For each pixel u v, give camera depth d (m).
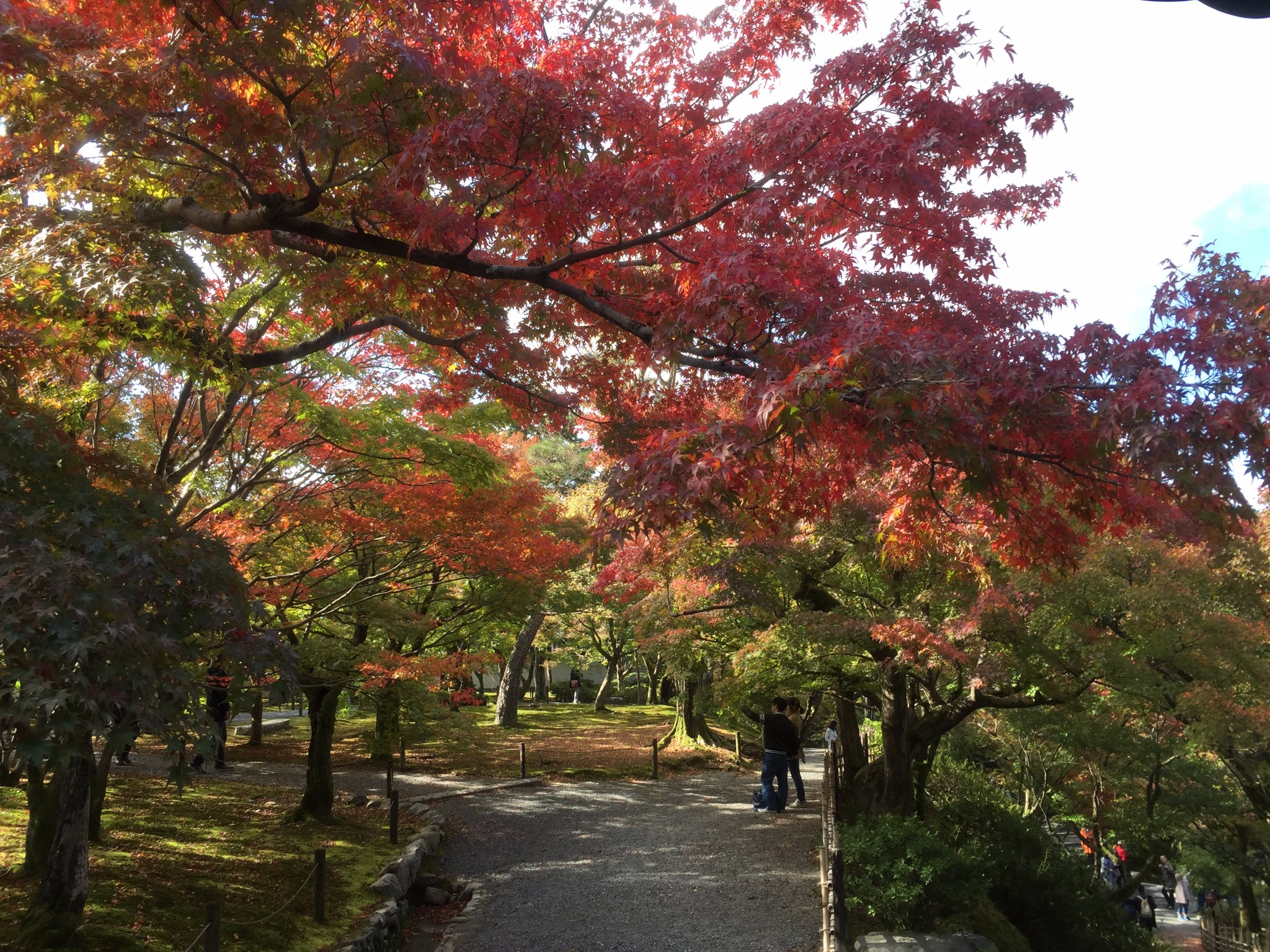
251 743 21.53
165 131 6.30
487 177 6.38
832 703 25.33
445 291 8.14
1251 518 4.46
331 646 11.45
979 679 10.00
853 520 10.73
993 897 12.23
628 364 9.37
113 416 10.27
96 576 4.17
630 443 8.48
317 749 13.30
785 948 8.59
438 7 6.46
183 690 4.23
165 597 4.61
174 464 10.45
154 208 7.00
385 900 9.69
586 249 7.89
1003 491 5.10
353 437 9.13
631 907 10.17
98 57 6.37
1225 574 13.83
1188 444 3.98
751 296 5.13
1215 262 4.54
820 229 7.21
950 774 18.41
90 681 3.81
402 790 17.28
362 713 29.81
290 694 4.98
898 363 4.50
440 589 16.12
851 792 14.99
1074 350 4.54
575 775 19.70
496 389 9.30
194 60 5.89
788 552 11.38
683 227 6.33
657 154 7.43
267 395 9.96
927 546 8.13
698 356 5.88
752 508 6.36
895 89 5.75
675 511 4.91
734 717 18.22
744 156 5.98
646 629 15.39
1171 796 17.78
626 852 12.90
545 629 32.44
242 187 7.21
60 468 5.08
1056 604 11.16
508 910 10.25
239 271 8.90
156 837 10.75
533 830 14.50
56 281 5.93
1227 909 22.91
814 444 5.64
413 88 5.76
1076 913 12.50
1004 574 10.46
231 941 7.65
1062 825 23.33
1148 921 22.31
